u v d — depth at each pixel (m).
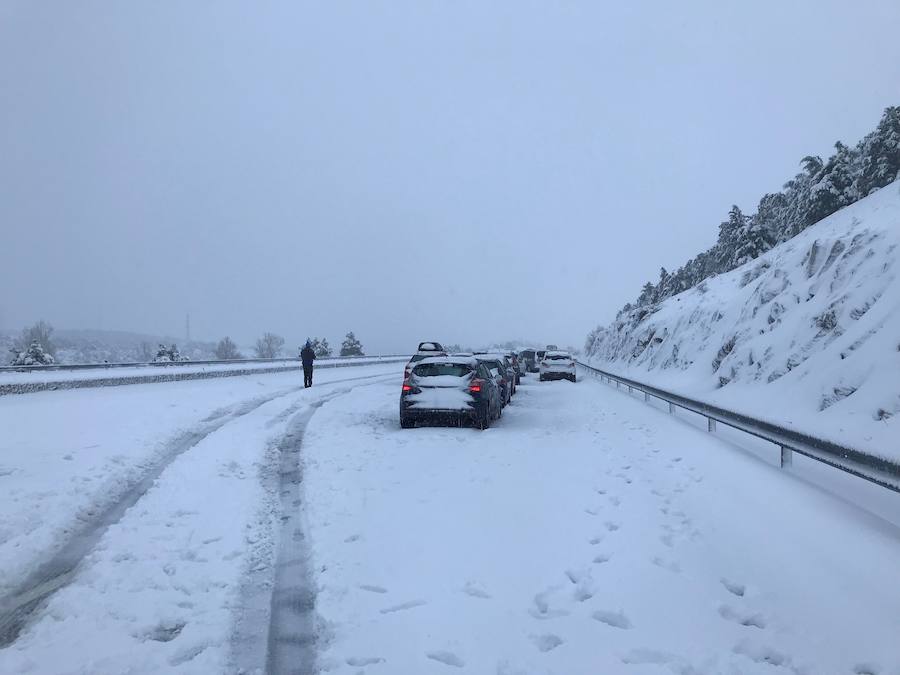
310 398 20.69
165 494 7.96
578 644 4.16
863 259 14.78
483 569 5.43
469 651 4.07
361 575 5.30
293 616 4.63
